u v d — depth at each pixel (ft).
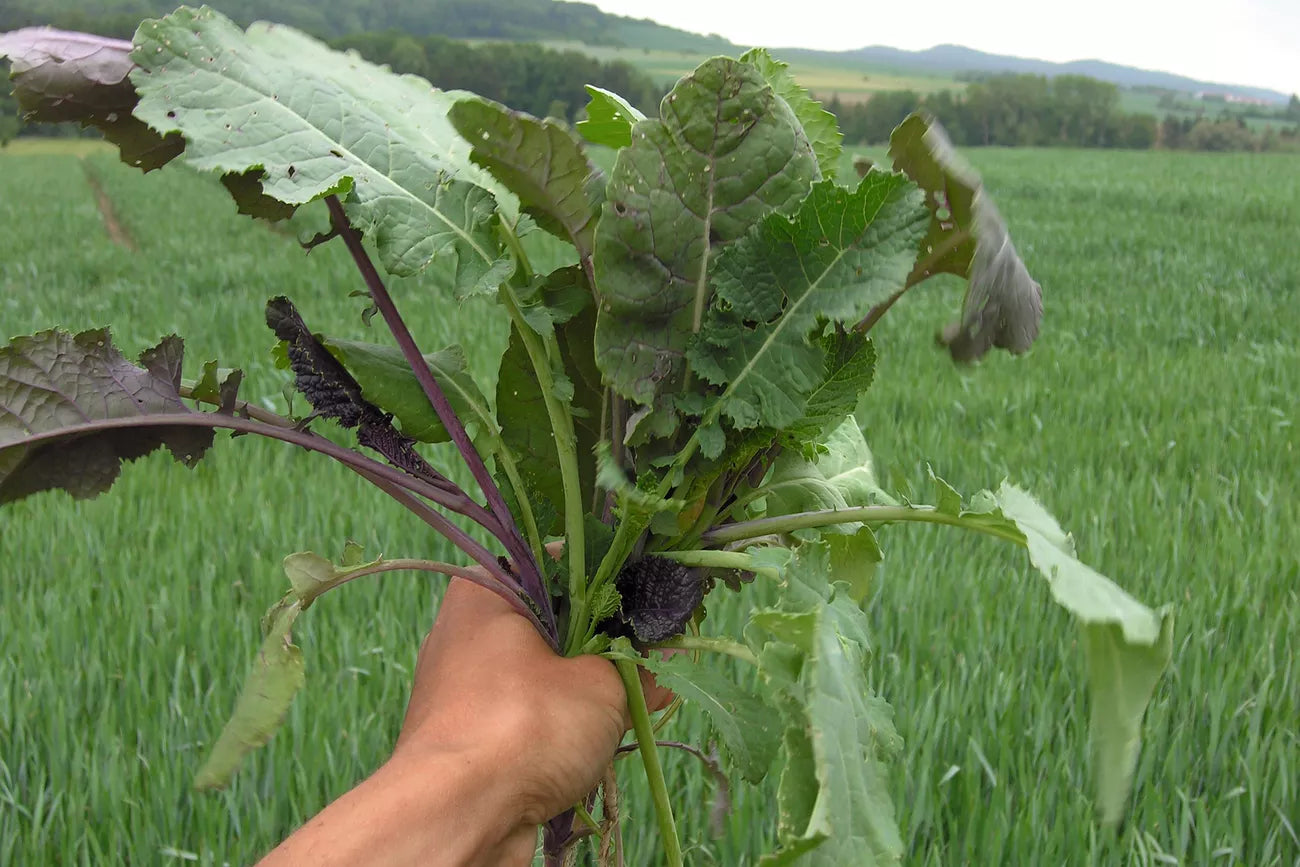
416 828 3.08
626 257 3.10
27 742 9.46
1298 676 10.24
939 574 12.68
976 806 8.32
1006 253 3.33
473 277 3.21
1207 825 7.90
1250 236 55.36
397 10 496.23
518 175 3.11
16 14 149.79
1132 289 37.58
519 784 3.33
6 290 36.09
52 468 3.67
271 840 8.26
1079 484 15.69
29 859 8.12
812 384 3.14
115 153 139.74
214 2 283.59
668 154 3.12
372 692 10.21
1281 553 13.30
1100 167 121.19
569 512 3.57
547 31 588.09
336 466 17.24
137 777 8.80
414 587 12.00
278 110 3.15
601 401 3.95
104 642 11.17
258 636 11.25
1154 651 2.57
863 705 2.70
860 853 2.38
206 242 49.65
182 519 14.37
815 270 3.14
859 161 3.81
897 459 16.70
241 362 24.07
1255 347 27.17
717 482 3.79
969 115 225.97
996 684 9.87
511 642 3.62
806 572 2.91
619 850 4.37
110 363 3.63
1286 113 444.96
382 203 3.19
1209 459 17.40
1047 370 24.30
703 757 4.90
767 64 3.94
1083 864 7.83
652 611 3.62
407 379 3.86
